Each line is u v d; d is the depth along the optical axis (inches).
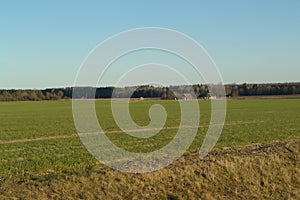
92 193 679.1
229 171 847.7
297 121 2076.8
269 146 1192.2
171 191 733.3
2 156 1018.1
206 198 730.8
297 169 928.9
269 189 816.3
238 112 2746.1
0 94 5413.4
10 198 627.8
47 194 657.6
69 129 1772.9
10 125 1980.8
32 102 4758.9
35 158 979.3
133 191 708.0
